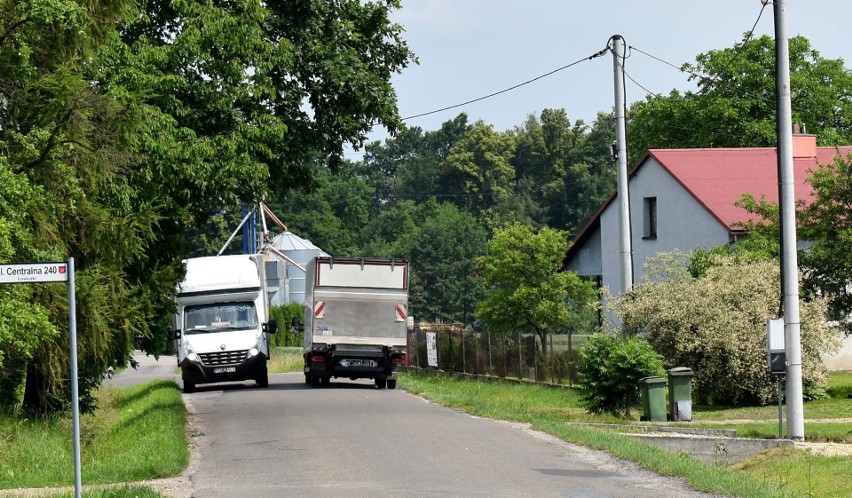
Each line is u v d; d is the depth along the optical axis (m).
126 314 36.47
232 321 61.47
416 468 25.00
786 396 32.47
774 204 56.06
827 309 47.44
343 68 46.53
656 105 104.81
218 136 40.19
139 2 39.41
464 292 169.62
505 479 23.11
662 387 38.38
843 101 103.19
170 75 38.22
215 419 39.91
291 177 50.31
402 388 60.50
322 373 59.50
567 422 35.91
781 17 33.00
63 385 36.25
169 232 44.84
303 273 148.25
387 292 59.62
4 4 28.31
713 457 30.53
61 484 24.41
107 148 32.47
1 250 26.47
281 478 23.80
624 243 47.97
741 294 45.62
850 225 48.81
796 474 25.98
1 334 26.86
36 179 30.03
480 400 46.69
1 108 30.66
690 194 75.56
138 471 24.77
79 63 32.03
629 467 24.97
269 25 45.22
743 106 98.69
